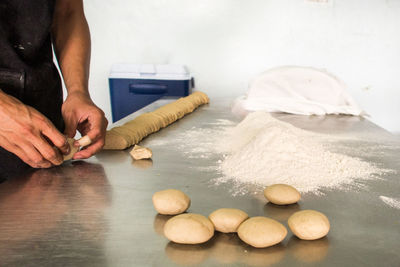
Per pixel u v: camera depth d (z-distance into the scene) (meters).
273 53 2.08
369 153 0.96
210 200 0.66
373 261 0.47
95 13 2.12
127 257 0.47
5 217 0.59
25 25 0.86
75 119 0.87
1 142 0.72
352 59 2.03
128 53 2.18
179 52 2.15
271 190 0.64
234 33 2.08
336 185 0.73
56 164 0.80
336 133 1.19
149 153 0.90
